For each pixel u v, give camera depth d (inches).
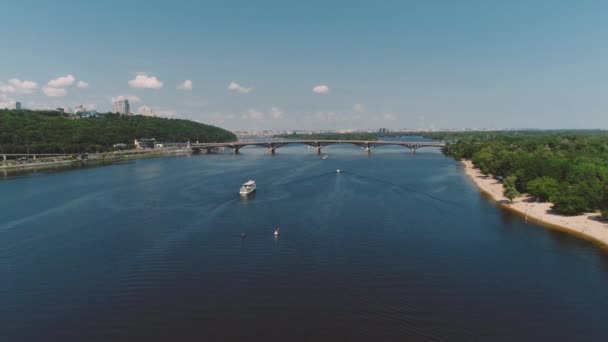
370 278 3496.6
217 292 3250.5
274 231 4813.0
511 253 4092.0
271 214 5629.9
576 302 3078.2
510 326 2753.4
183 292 3255.4
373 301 3093.0
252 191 7357.3
